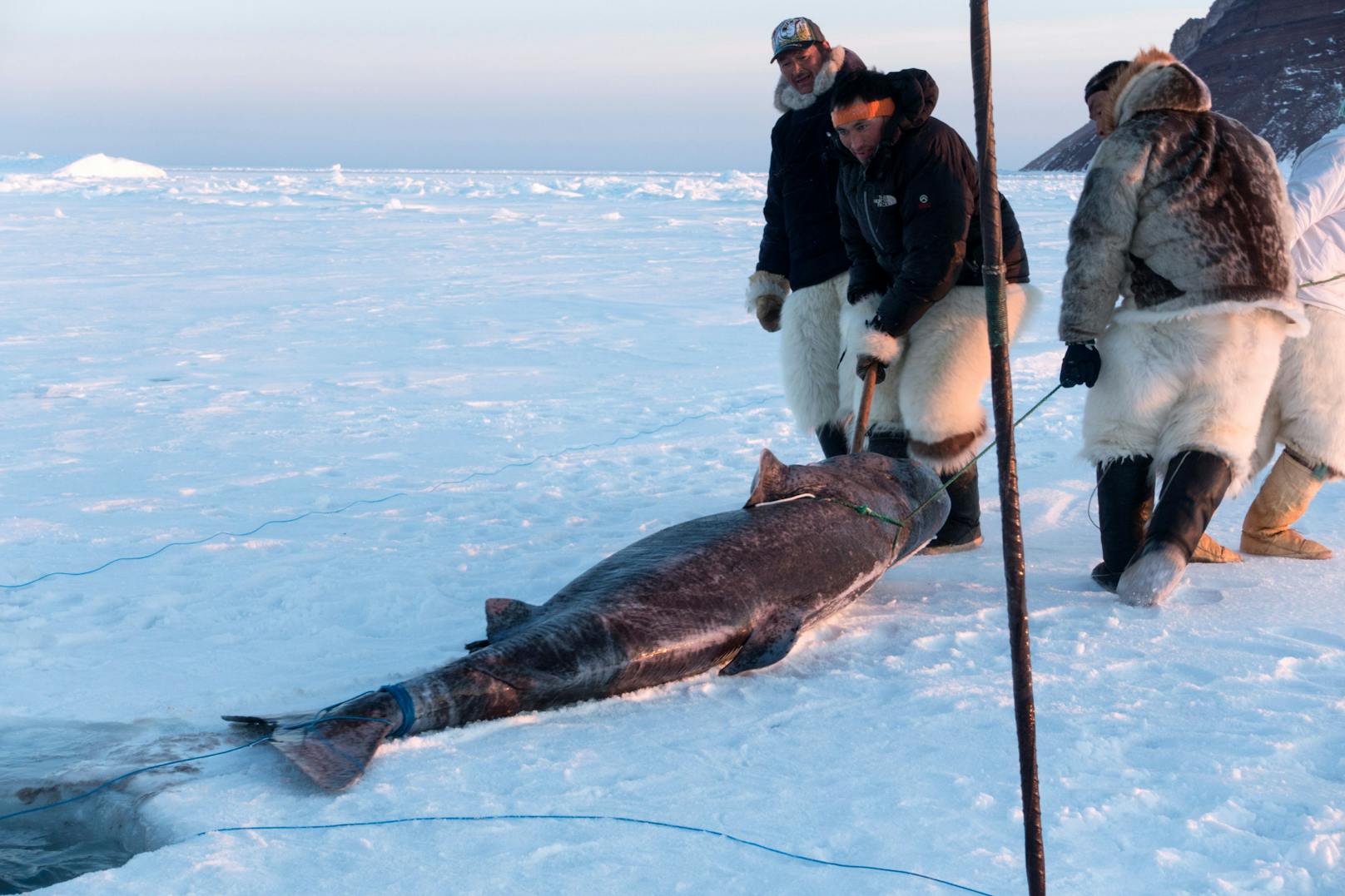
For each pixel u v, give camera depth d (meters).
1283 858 2.85
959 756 3.45
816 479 4.73
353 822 3.04
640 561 4.20
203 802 3.15
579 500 7.04
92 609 5.07
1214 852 2.90
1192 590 5.07
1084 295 4.87
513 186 82.69
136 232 38.75
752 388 11.45
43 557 5.94
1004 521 2.36
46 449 8.84
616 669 3.82
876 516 4.73
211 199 66.75
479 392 11.47
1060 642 4.41
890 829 3.01
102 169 140.75
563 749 3.51
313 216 49.19
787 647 4.11
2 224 42.81
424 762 3.39
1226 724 3.65
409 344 14.81
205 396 11.20
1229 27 162.12
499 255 29.77
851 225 5.80
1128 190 4.77
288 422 9.91
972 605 4.93
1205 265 4.71
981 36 2.21
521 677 3.68
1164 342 4.83
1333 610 4.79
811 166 6.06
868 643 4.47
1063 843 2.94
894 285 5.49
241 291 21.17
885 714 3.77
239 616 4.96
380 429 9.57
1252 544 5.71
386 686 3.57
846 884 2.75
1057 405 9.91
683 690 4.02
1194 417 4.85
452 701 3.57
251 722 3.54
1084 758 3.42
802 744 3.55
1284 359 5.37
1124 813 3.10
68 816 3.25
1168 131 4.75
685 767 3.38
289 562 5.77
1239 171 4.73
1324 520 6.32
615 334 15.61
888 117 5.32
